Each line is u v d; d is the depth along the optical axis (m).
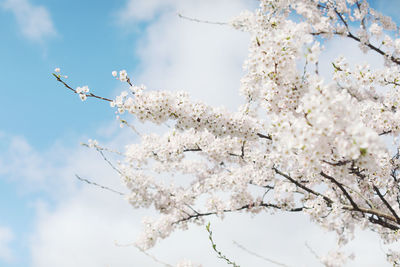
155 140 6.19
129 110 4.50
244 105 5.22
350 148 2.61
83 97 4.46
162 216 6.65
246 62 4.16
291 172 6.14
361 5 5.43
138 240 6.31
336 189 5.89
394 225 5.67
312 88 2.82
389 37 5.18
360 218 5.89
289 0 4.87
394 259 6.14
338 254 3.42
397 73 5.00
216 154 5.70
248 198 6.67
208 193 6.93
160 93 4.50
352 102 3.05
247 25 5.93
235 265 3.14
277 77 3.96
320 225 5.86
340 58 4.83
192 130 5.88
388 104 5.31
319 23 5.09
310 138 2.68
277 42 3.73
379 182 5.64
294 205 6.48
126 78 4.52
